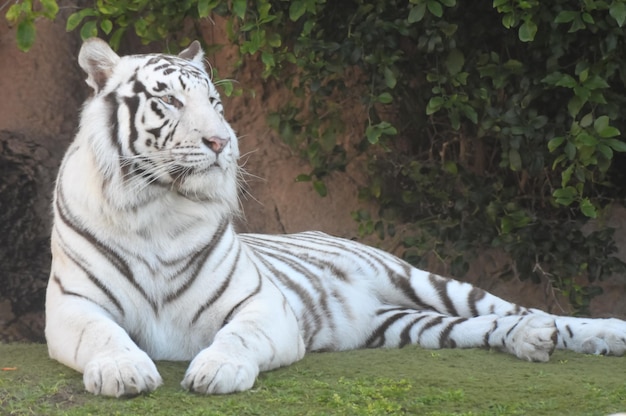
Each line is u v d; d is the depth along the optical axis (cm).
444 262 1373
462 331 1052
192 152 852
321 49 1291
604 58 1204
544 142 1298
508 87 1298
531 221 1333
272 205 1480
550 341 951
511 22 1176
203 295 892
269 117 1388
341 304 1084
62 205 894
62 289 877
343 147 1438
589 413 737
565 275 1338
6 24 1448
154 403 746
